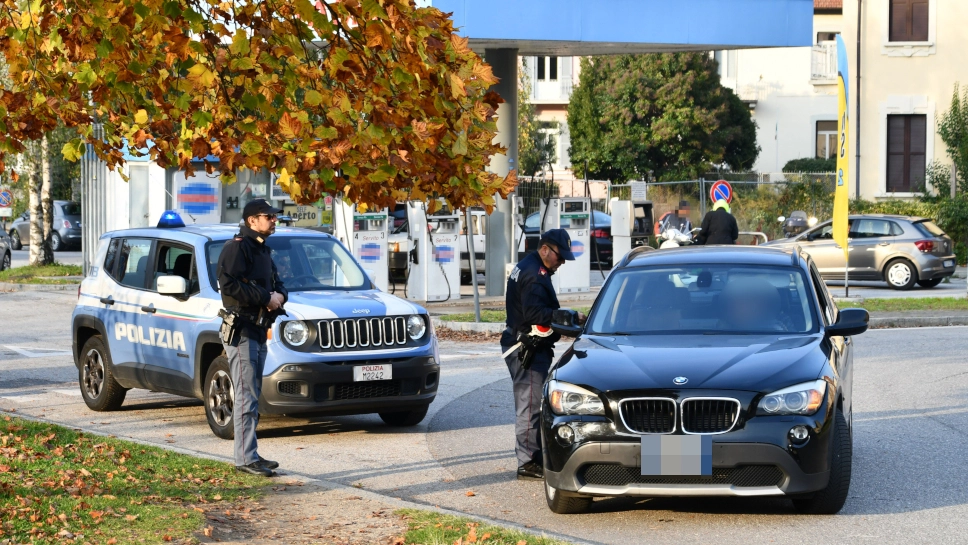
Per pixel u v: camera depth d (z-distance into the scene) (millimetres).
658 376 24688
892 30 121250
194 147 21922
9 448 30672
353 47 20594
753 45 83438
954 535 23750
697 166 164375
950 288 90688
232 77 21172
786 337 27188
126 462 29672
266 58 20594
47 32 21984
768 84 172750
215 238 38594
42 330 70188
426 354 36562
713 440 23953
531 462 29781
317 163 19891
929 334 60656
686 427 24188
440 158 20672
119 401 41469
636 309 28875
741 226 122875
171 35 19438
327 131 19719
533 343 29047
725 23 81125
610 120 167000
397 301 37312
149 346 38969
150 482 27344
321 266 39469
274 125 20688
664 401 24281
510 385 46750
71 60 22188
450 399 43688
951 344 56125
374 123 19859
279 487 27641
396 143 20219
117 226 92000
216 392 36000
